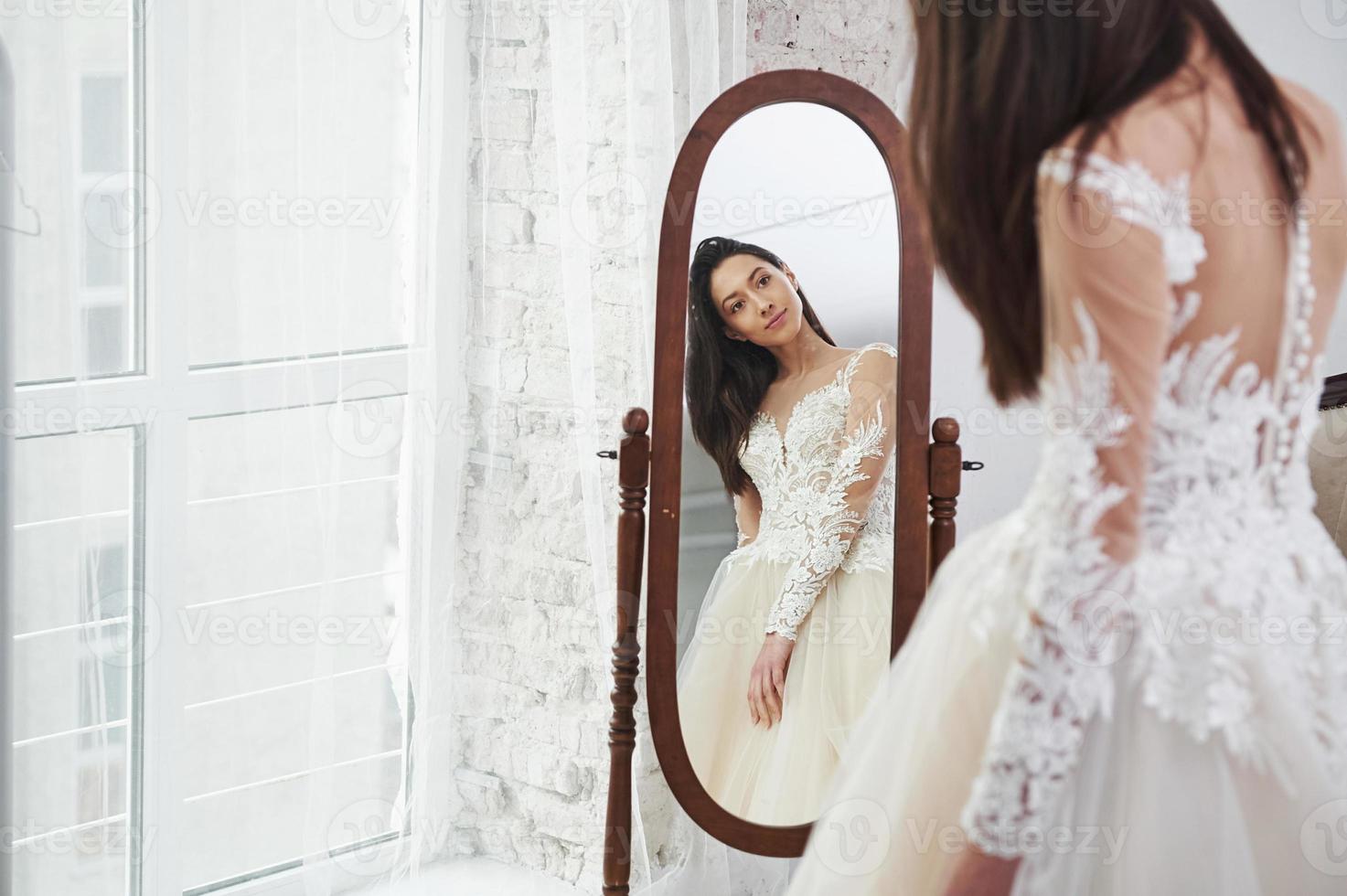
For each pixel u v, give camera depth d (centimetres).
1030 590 110
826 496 171
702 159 165
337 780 194
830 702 171
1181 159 106
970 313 121
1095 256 107
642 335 198
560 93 193
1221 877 105
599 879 206
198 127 171
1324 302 109
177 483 174
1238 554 106
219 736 183
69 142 156
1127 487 107
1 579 150
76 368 159
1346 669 107
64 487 160
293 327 182
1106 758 109
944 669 116
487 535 205
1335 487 185
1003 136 115
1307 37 187
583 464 197
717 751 171
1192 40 108
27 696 161
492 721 209
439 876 207
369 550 194
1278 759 105
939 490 169
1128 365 107
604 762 206
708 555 170
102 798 170
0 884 154
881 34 196
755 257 167
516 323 202
